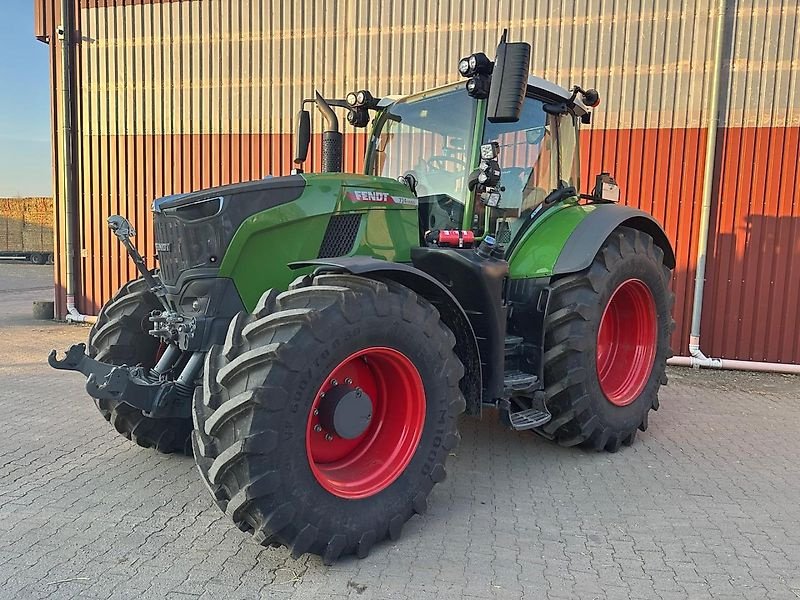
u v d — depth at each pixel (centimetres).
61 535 307
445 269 357
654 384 468
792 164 671
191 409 323
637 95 707
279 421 260
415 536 313
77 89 879
